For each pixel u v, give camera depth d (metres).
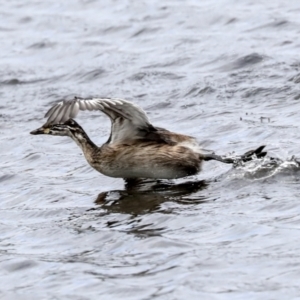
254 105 20.69
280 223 13.88
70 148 19.17
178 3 31.33
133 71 24.45
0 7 34.00
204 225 14.12
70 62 26.47
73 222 14.99
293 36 25.92
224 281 12.22
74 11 32.41
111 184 16.73
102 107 15.13
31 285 12.83
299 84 21.41
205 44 26.16
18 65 26.78
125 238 13.97
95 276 12.79
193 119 20.22
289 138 18.05
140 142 16.34
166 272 12.66
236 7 29.77
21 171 18.05
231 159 16.33
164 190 16.05
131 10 31.25
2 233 14.96
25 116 22.06
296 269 12.36
